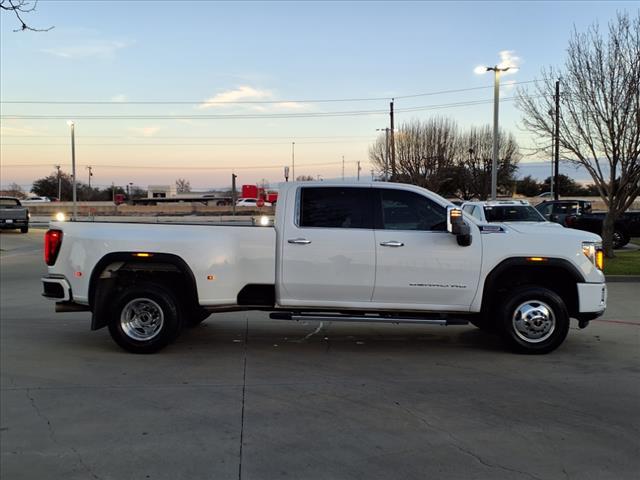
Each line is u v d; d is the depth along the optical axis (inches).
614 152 574.9
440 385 209.3
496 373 224.8
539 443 158.1
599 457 149.6
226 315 347.3
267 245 249.3
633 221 748.6
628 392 201.8
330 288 248.4
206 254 248.7
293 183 254.4
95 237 249.4
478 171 1819.6
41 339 281.9
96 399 193.3
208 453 151.6
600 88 559.2
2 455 150.7
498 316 251.9
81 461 147.1
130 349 251.8
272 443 157.8
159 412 181.2
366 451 152.9
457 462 146.4
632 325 318.3
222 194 3880.4
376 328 311.3
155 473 140.4
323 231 247.9
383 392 201.2
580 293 248.5
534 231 252.1
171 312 250.5
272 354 254.1
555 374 223.5
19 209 1167.6
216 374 222.5
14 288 461.1
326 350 261.7
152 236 249.3
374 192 251.9
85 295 251.0
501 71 935.0
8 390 202.4
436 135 1610.5
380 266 245.4
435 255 245.3
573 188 2741.1
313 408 185.0
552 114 614.9
